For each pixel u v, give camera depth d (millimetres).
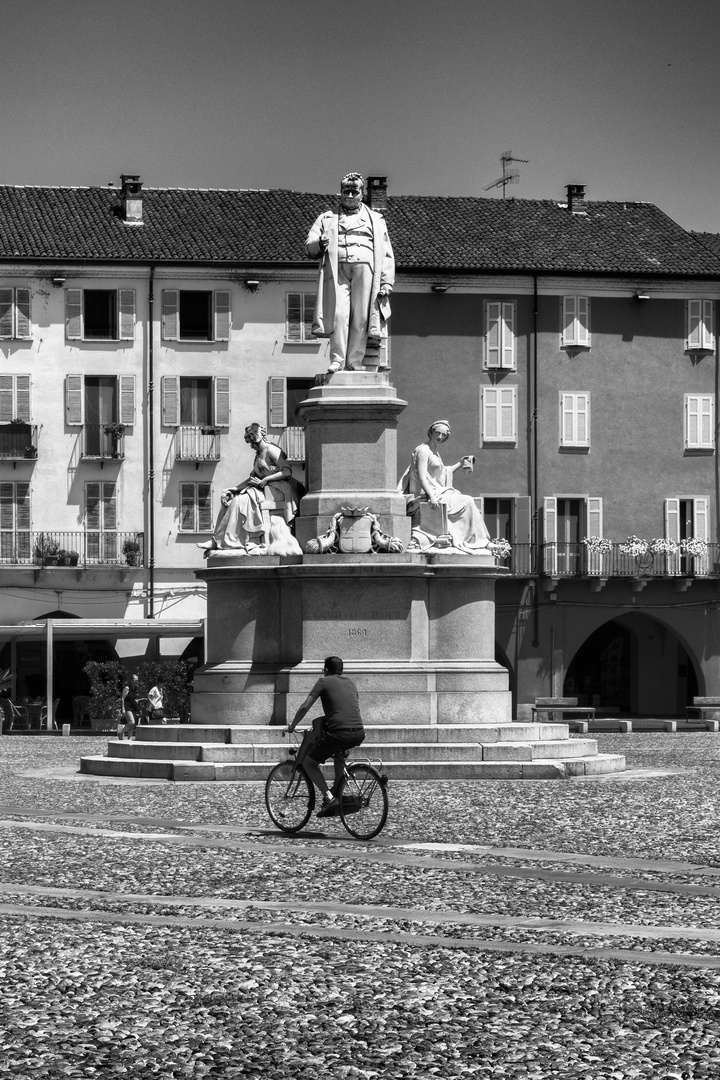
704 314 58438
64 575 54750
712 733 46250
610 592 56844
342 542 25547
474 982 9062
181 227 56594
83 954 9883
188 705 49312
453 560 25672
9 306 54812
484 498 57188
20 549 54688
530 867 13891
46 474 54938
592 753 25656
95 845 15523
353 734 16312
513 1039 7879
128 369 55312
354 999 8648
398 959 9719
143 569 55188
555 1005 8523
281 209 58375
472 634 25750
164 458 55406
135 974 9281
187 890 12602
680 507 58594
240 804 19578
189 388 55844
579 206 61031
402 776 23094
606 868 13812
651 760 29266
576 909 11625
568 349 57594
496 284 57031
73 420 54844
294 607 25516
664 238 59875
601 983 9039
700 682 57531
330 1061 7496
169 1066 7414
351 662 25047
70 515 55062
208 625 26234
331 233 26594
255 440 27109
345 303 26469
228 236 56219
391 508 25984
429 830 16734
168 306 55281
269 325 55781
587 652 59000
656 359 58250
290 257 55312
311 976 9211
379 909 11633
